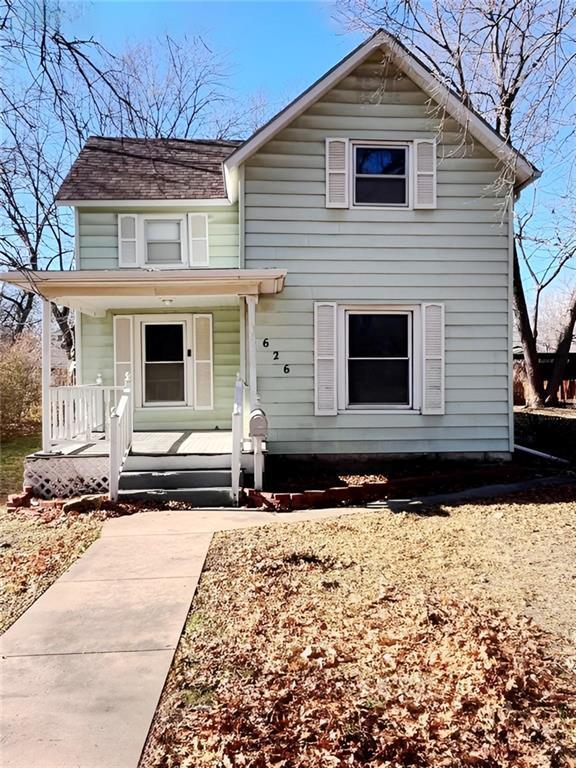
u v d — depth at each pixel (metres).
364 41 8.55
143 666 3.25
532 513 6.79
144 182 10.95
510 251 9.20
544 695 2.95
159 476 7.74
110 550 5.44
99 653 3.42
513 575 4.70
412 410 9.16
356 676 3.12
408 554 5.25
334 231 8.96
